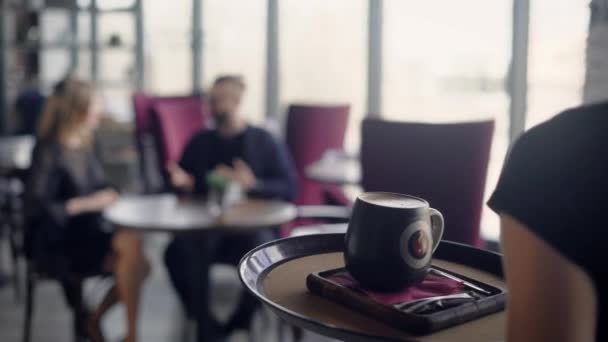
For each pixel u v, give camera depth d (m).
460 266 1.01
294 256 1.01
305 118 3.56
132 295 2.45
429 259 0.86
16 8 6.30
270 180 3.07
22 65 6.41
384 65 4.30
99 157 3.22
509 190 0.61
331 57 4.71
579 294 0.59
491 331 0.74
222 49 5.56
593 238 0.57
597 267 0.57
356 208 0.87
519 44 3.58
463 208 1.88
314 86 4.86
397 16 4.22
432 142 1.95
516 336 0.63
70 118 2.89
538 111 3.58
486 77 3.87
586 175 0.57
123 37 6.21
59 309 3.59
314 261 0.99
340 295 0.82
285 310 0.77
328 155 3.51
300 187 3.55
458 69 4.00
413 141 1.98
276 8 4.96
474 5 3.88
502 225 0.63
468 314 0.77
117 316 3.42
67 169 2.88
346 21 4.59
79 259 2.78
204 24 5.69
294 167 3.56
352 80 4.59
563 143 0.58
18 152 3.89
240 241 2.97
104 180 3.04
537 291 0.61
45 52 6.43
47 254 2.74
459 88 4.00
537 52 3.56
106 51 6.33
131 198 2.87
